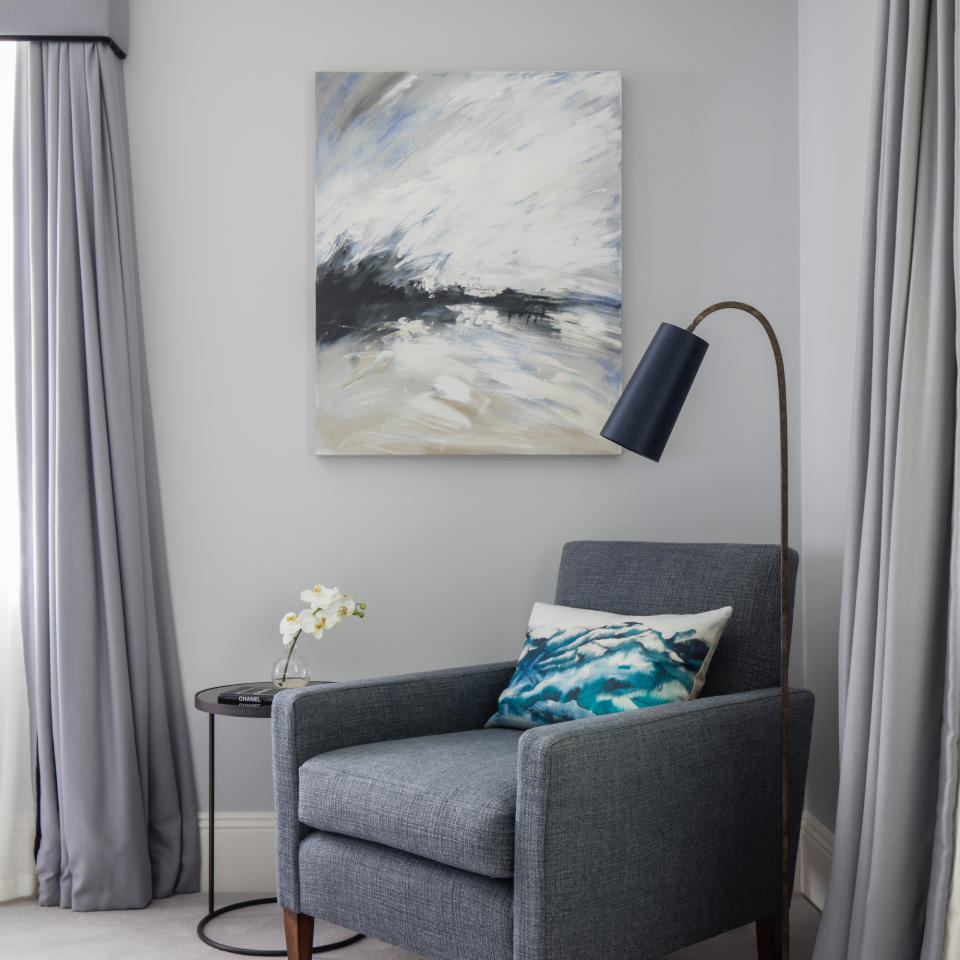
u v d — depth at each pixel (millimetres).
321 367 2830
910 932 1705
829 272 2627
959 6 1651
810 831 2666
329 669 2857
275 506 2867
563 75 2840
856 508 1916
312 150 2881
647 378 1970
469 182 2838
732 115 2869
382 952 2375
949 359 1701
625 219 2869
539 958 1641
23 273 2758
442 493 2867
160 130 2877
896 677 1711
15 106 2768
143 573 2750
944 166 1698
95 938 2438
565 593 2570
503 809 1710
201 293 2877
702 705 1951
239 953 2338
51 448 2717
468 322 2826
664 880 1823
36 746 2715
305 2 2889
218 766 2840
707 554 2387
